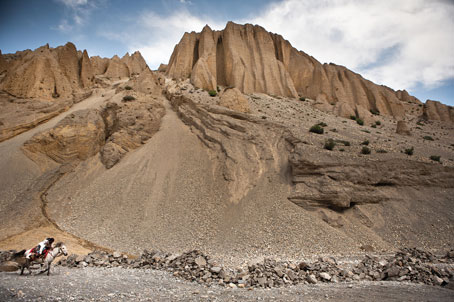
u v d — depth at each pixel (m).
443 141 51.84
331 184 29.06
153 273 13.47
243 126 40.66
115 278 11.49
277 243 23.80
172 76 73.94
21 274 11.15
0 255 14.47
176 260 14.88
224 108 45.56
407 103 87.50
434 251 23.23
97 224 29.53
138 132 45.03
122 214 30.77
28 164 38.72
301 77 78.06
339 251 23.03
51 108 53.59
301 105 65.25
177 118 51.28
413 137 51.72
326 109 66.06
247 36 75.94
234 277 12.58
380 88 80.38
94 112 47.38
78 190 35.97
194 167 37.66
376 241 25.09
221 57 74.00
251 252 22.67
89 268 14.48
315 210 28.12
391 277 13.98
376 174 30.27
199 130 44.69
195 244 25.09
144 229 28.11
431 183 30.12
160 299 8.47
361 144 38.16
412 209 28.17
